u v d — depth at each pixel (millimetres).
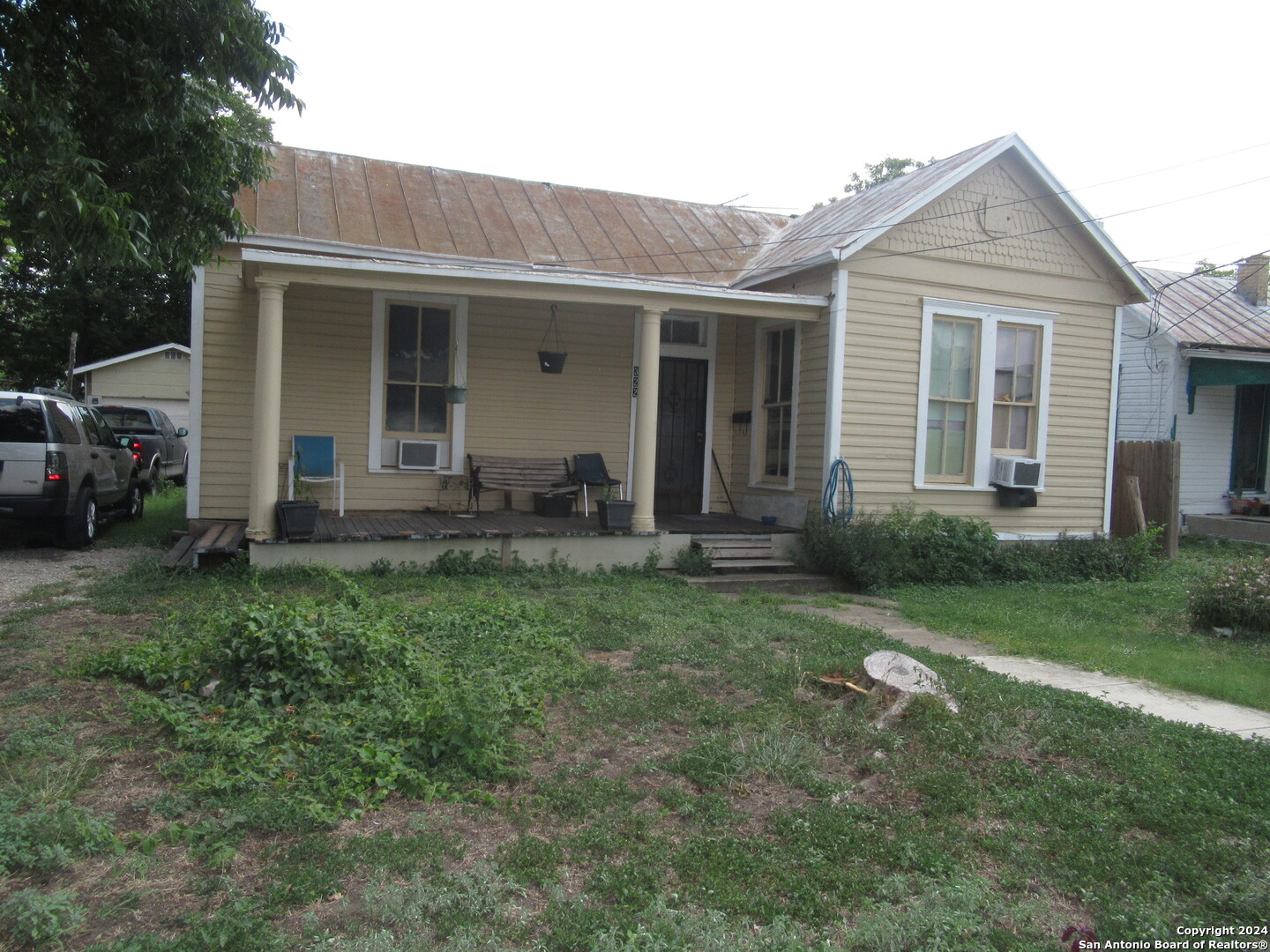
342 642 5469
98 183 5633
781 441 12102
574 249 12445
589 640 6922
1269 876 3609
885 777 4504
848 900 3398
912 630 8320
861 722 5137
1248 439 17594
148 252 6242
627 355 12414
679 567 10445
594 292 10031
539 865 3535
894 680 5520
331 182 12289
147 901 3242
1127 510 13539
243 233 7367
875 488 11289
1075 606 9773
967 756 4797
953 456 11938
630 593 8906
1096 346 12609
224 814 3832
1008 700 5656
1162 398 16734
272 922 3102
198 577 8781
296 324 10836
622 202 14328
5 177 5605
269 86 6637
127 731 4762
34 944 2920
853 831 3889
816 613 8844
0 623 7008
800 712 5324
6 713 4957
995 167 11734
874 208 11984
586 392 12227
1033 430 12359
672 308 10406
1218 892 3473
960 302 11609
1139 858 3752
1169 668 6961
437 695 4934
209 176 6848
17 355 31719
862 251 10984
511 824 3945
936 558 10852
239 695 5023
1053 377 12367
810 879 3520
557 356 11578
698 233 13922
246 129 7914
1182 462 16844
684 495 12820
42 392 10906
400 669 5582
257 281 8977
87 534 11117
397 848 3607
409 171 13297
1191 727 5438
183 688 5293
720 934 3047
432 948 2979
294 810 3881
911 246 11305
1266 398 17656
